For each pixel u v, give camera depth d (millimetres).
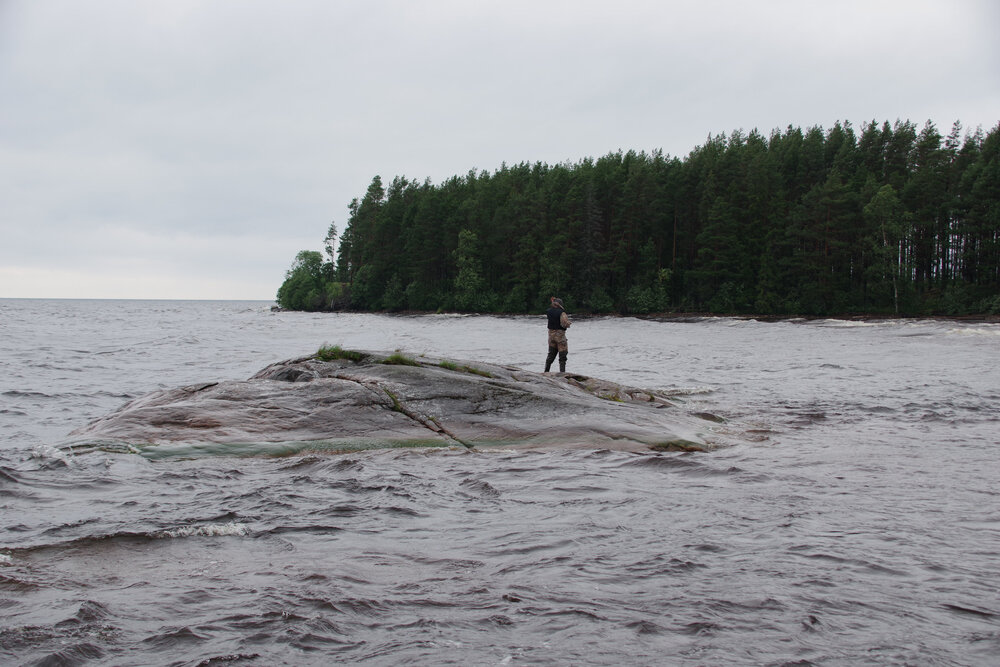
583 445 9414
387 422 9836
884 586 3979
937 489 6652
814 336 37219
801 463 8094
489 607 3600
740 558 4484
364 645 3109
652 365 22297
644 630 3311
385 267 97312
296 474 7324
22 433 10289
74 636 3150
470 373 12172
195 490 6496
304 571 4184
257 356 25172
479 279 86562
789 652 3094
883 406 13148
